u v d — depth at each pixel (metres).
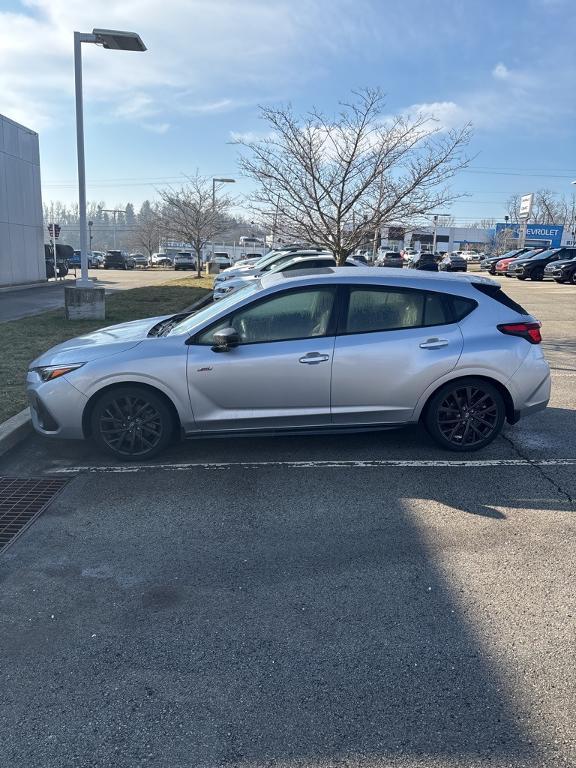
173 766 2.21
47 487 4.72
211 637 2.94
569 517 4.17
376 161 12.18
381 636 2.93
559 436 5.88
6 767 2.21
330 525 4.07
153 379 4.95
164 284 27.42
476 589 3.32
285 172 12.55
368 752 2.26
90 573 3.51
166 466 5.11
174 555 3.71
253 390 4.99
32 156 28.11
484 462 5.17
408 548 3.76
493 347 5.16
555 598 3.23
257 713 2.46
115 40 12.27
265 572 3.51
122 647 2.87
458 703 2.50
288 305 5.07
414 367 5.07
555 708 2.47
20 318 14.21
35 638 2.94
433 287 5.22
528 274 31.97
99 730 2.38
